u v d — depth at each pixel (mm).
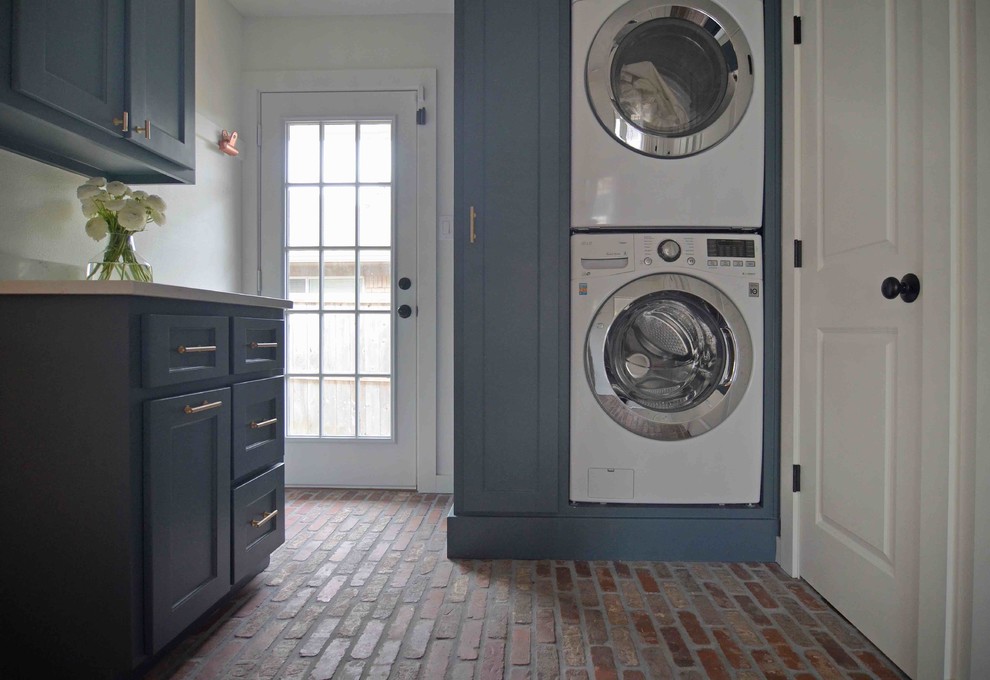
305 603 1562
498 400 1880
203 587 1344
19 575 1139
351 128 2781
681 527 1848
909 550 1218
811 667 1265
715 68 1857
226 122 2643
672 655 1312
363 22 2764
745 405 1829
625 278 1826
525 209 1878
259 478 1607
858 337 1418
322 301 2797
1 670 1149
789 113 1755
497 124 1885
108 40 1426
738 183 1829
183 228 2330
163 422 1194
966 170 1052
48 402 1126
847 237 1462
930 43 1131
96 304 1116
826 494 1569
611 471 1851
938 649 1117
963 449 1065
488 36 1883
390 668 1257
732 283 1813
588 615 1500
